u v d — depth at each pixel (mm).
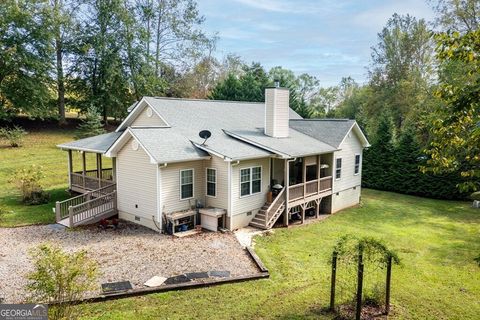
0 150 27922
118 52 36219
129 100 38281
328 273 10961
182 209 15344
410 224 17953
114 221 15312
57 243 12961
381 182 27531
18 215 16594
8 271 10375
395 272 11336
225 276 10383
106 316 7922
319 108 71312
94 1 35406
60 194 20609
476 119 6996
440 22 27766
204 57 50281
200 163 15852
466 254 13398
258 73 52031
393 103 35469
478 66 6699
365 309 8586
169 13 38781
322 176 20359
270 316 8164
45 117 36594
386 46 37594
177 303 8711
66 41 35844
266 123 19125
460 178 23656
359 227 17094
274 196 17328
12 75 32531
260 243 13797
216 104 21359
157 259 11578
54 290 6809
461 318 8438
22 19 31547
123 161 15875
